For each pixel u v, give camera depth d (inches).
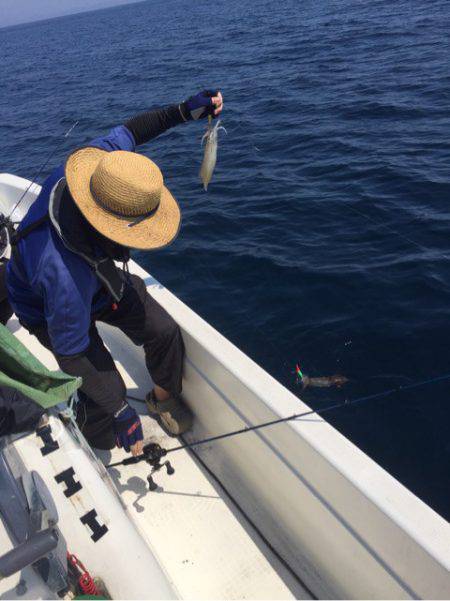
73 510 61.2
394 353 149.3
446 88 397.1
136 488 88.7
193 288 191.8
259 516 82.7
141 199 61.7
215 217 242.4
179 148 365.1
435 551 51.1
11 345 60.6
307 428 66.2
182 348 89.1
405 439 124.0
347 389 139.3
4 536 58.1
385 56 557.9
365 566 62.2
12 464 63.1
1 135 542.9
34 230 65.5
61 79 931.3
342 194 247.8
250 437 78.2
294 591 72.8
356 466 60.5
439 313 161.5
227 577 75.2
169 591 60.1
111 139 79.3
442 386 136.7
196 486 88.1
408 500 56.2
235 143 349.1
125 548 59.7
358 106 388.2
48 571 54.6
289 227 225.1
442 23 700.7
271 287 185.6
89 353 79.0
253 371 76.7
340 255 199.0
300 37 824.9
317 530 69.6
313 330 162.1
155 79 714.2
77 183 63.6
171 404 95.3
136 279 86.8
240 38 986.7
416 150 289.1
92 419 86.7
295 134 348.8
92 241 65.0
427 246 196.2
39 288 66.0
